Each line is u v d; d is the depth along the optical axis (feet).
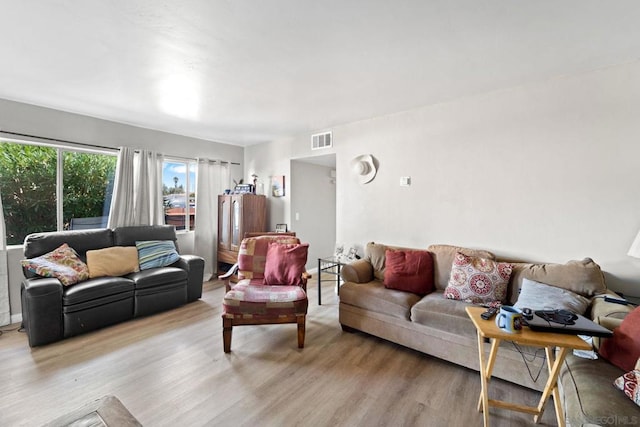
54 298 8.12
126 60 6.93
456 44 6.26
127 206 12.06
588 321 4.91
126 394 6.02
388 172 11.15
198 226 14.80
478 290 7.50
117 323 9.47
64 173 11.14
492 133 8.90
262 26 5.57
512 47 6.38
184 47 6.36
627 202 7.06
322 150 13.34
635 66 6.91
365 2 4.89
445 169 9.81
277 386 6.31
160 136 13.51
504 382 6.52
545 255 8.14
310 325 9.52
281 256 9.62
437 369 7.02
